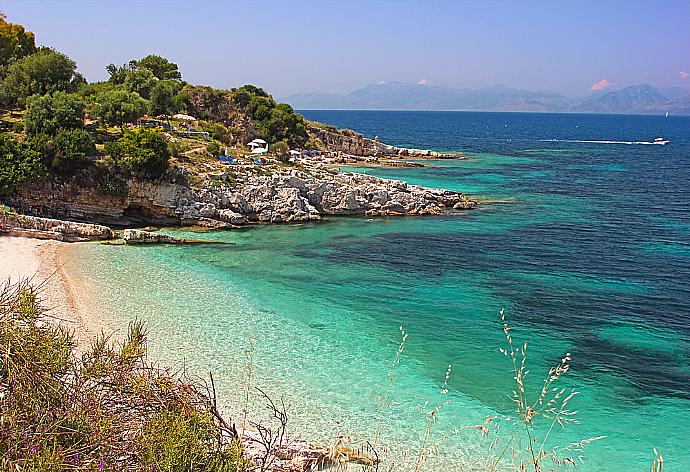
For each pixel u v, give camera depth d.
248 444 15.61
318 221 70.69
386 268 50.53
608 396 28.53
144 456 9.09
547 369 31.34
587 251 58.25
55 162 59.31
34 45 112.69
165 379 10.57
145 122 94.38
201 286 43.31
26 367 9.12
